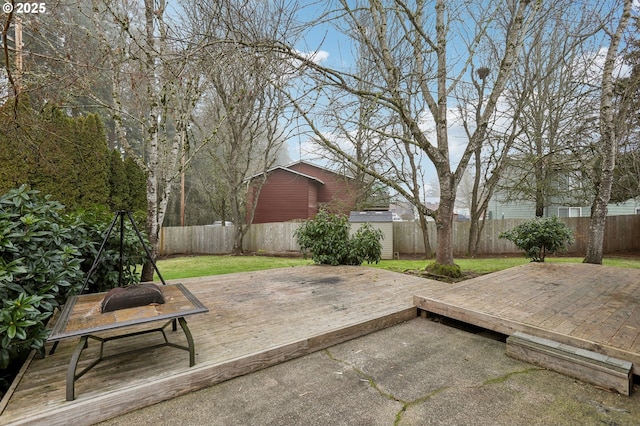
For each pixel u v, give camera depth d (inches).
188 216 719.7
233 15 204.5
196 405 70.2
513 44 197.8
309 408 68.8
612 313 110.8
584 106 302.5
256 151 604.7
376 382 79.7
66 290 107.3
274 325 108.0
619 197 395.9
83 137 315.3
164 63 158.6
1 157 255.6
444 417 65.5
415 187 391.2
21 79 158.7
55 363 81.5
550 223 247.1
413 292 154.5
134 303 79.4
